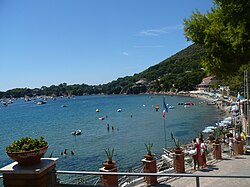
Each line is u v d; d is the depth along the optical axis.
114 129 70.19
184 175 4.76
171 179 11.55
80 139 58.66
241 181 10.34
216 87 157.00
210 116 85.50
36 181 4.87
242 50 7.34
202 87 184.50
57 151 46.84
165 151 29.86
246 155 17.34
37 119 111.81
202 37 8.59
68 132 70.75
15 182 4.93
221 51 8.02
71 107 167.75
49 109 163.62
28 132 77.44
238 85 64.25
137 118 92.12
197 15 8.84
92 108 149.75
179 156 13.59
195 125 68.62
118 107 144.75
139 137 55.91
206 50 8.49
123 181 12.96
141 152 40.81
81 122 91.50
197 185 4.76
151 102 164.62
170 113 101.00
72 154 43.00
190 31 8.85
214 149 16.78
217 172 13.66
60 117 113.44
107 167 10.09
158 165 20.78
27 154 4.95
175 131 60.84
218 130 42.84
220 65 8.18
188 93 193.25
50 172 5.14
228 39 7.78
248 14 7.28
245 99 43.56
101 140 55.66
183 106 125.56
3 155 48.62
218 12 8.28
